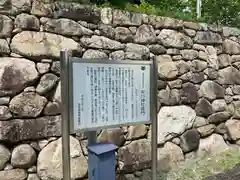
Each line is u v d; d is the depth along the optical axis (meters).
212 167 3.84
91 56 3.34
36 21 3.02
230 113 4.65
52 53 3.08
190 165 3.92
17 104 2.86
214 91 4.47
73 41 3.24
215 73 4.52
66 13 3.21
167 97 3.95
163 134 3.85
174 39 4.10
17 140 2.84
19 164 2.84
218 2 6.60
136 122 2.73
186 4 7.23
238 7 6.46
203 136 4.29
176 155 3.93
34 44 2.98
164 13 4.20
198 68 4.33
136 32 3.75
